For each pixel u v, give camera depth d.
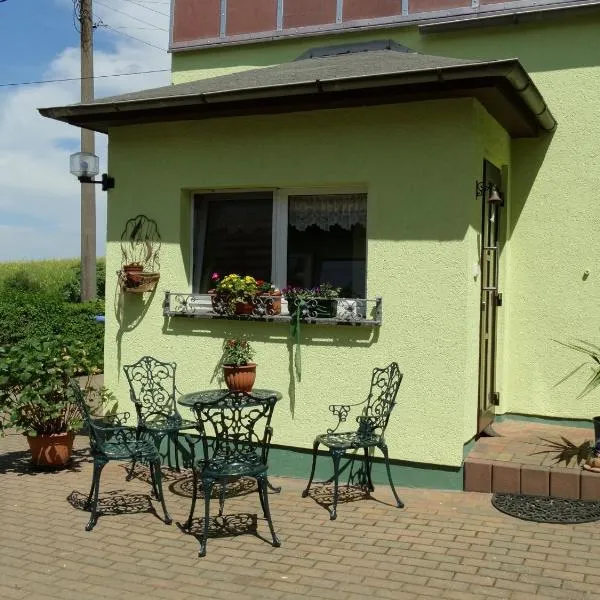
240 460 4.73
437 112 5.60
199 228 6.76
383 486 5.77
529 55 6.80
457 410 5.54
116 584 4.05
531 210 6.82
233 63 8.29
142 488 5.92
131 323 6.79
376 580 4.04
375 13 7.54
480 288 6.01
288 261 6.38
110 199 6.93
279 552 4.48
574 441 6.08
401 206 5.74
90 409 6.78
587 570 4.11
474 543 4.54
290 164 6.15
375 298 5.78
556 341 6.77
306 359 6.00
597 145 6.55
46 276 23.27
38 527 4.98
